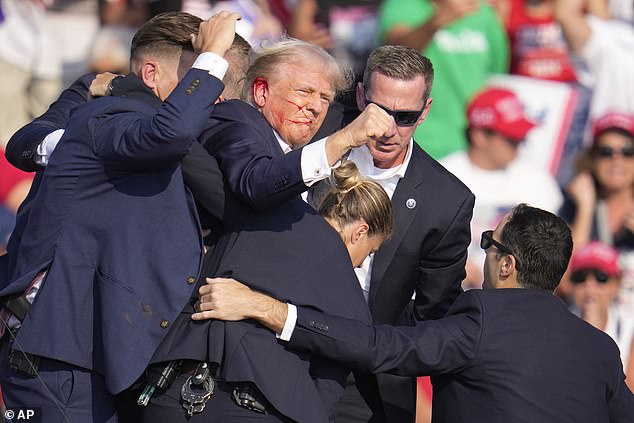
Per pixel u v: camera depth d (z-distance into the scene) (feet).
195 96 36.32
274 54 40.86
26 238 39.24
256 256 39.24
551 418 41.16
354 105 49.21
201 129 36.70
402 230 48.08
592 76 82.43
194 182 39.06
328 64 41.06
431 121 82.07
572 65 82.58
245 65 41.24
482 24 81.41
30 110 82.74
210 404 38.27
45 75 82.74
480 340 41.52
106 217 37.76
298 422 38.40
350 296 40.47
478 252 81.41
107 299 37.11
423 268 49.55
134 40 40.73
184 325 38.60
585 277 81.41
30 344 37.73
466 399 41.86
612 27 82.53
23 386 38.47
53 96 83.05
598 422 42.06
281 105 40.65
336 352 39.42
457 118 82.17
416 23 80.84
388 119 36.50
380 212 42.29
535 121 82.28
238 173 37.96
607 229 82.33
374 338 40.42
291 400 38.45
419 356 40.73
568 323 42.80
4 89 81.87
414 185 48.57
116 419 38.91
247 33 79.77
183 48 39.93
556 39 82.07
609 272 81.41
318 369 40.65
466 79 81.82
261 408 38.11
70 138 38.40
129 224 37.58
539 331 42.11
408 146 48.85
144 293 37.29
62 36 82.89
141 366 37.04
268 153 38.63
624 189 82.23
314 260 39.83
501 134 81.87
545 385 41.42
